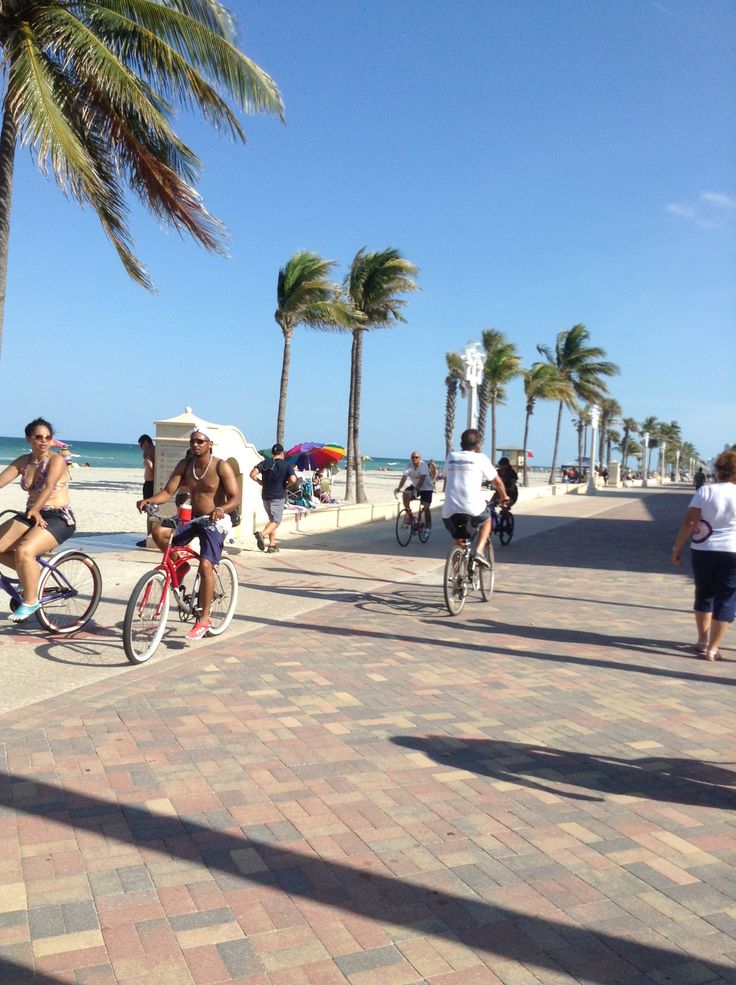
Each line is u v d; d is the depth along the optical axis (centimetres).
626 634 789
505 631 785
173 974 258
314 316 2534
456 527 856
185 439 1269
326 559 1271
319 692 560
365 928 286
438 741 473
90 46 1026
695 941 284
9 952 266
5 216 1027
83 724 479
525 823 371
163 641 689
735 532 689
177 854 332
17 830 348
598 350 5225
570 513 2744
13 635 679
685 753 467
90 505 2312
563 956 273
